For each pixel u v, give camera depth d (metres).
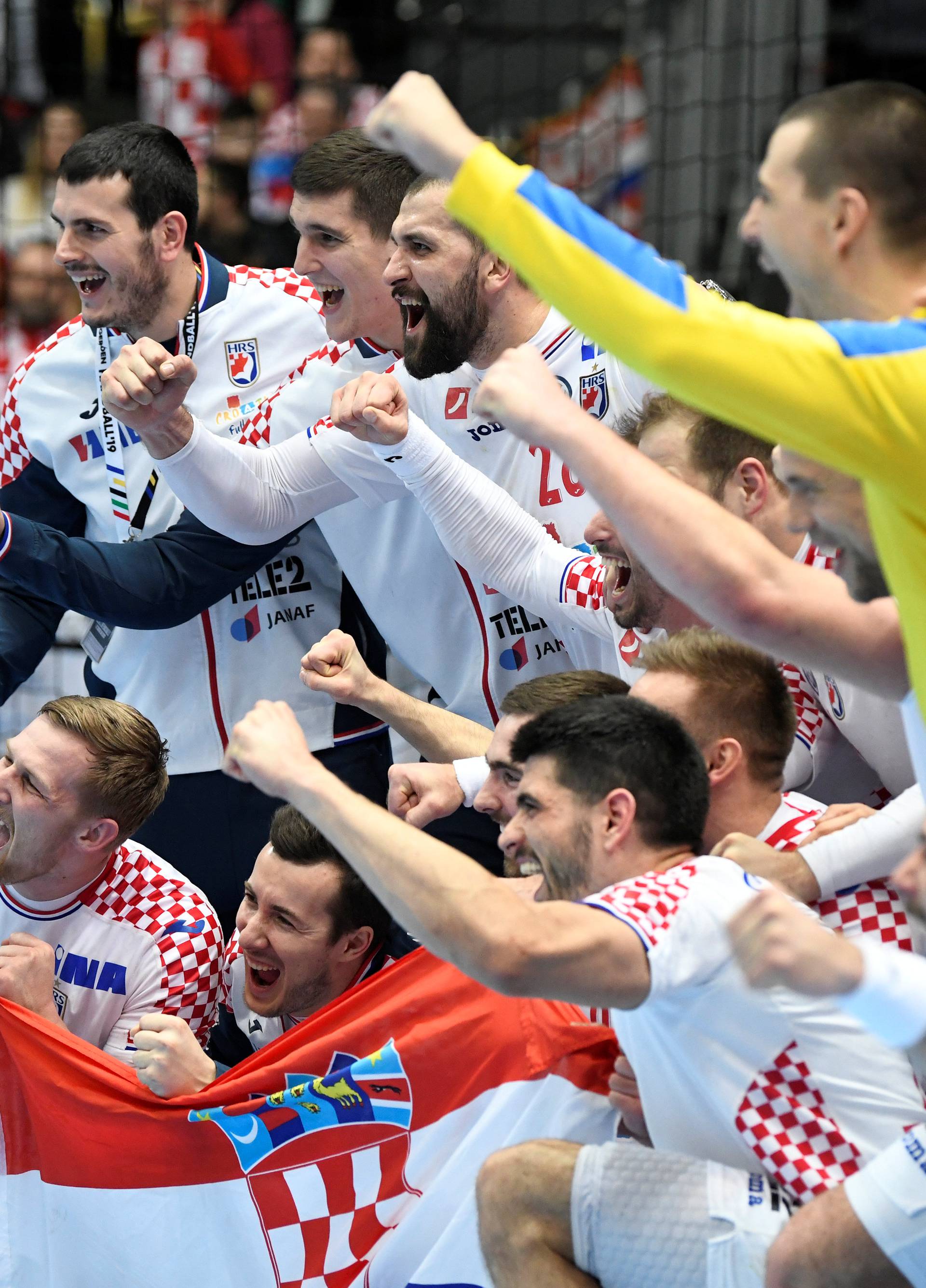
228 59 12.06
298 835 5.55
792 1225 3.72
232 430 6.68
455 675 6.53
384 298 6.26
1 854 5.71
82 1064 5.09
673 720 4.11
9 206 11.78
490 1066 4.67
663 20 11.85
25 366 6.95
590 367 5.88
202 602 6.48
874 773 5.37
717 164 11.45
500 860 6.54
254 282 6.79
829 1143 3.85
